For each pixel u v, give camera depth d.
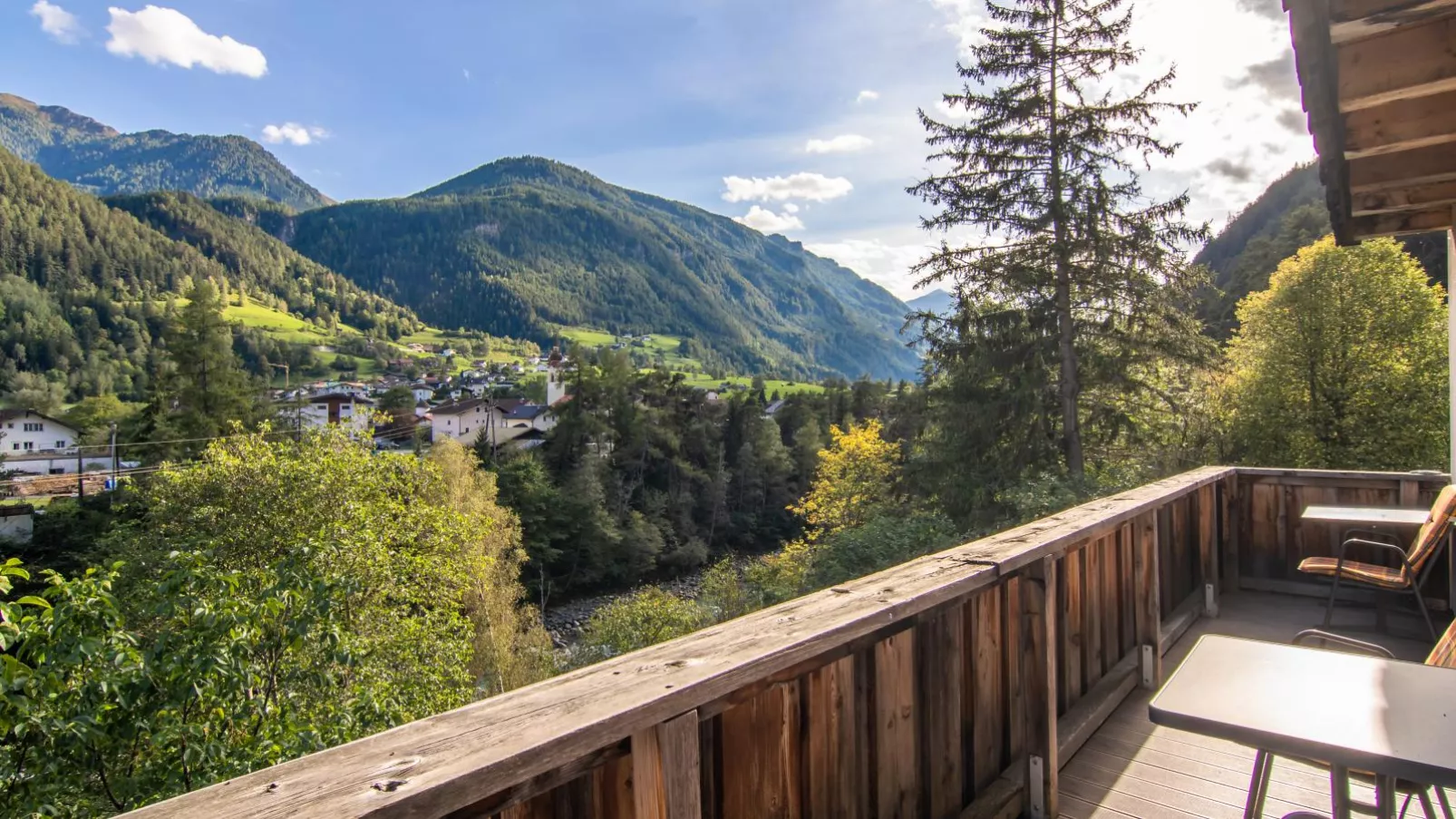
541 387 78.06
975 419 12.05
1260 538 4.47
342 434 14.12
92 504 25.94
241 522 12.31
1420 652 3.27
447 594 12.42
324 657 5.75
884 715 1.65
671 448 42.12
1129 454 11.92
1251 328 16.36
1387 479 4.00
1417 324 14.13
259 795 0.72
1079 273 11.66
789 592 12.15
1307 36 1.73
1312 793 2.13
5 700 3.29
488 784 0.79
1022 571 2.16
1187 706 1.25
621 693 1.01
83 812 3.93
